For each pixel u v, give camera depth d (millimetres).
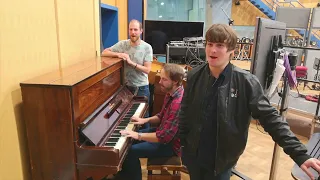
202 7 8258
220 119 1330
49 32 1716
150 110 3658
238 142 1387
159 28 4691
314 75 5172
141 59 2908
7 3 1329
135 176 2111
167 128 1890
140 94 2971
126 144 1688
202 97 1413
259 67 1843
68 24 1977
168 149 2055
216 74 1359
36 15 1566
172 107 1916
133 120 2031
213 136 1419
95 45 2570
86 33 2338
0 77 1310
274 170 2154
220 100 1325
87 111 1625
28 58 1506
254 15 8930
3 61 1322
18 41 1420
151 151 2043
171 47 3988
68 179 1465
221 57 1275
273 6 9023
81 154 1425
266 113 1275
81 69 1816
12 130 1405
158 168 1989
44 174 1477
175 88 2025
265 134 3820
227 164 1438
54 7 1767
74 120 1386
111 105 1993
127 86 2691
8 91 1365
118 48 2936
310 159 1135
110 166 1427
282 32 2123
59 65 1855
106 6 3449
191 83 1486
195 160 1520
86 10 2316
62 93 1354
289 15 4605
